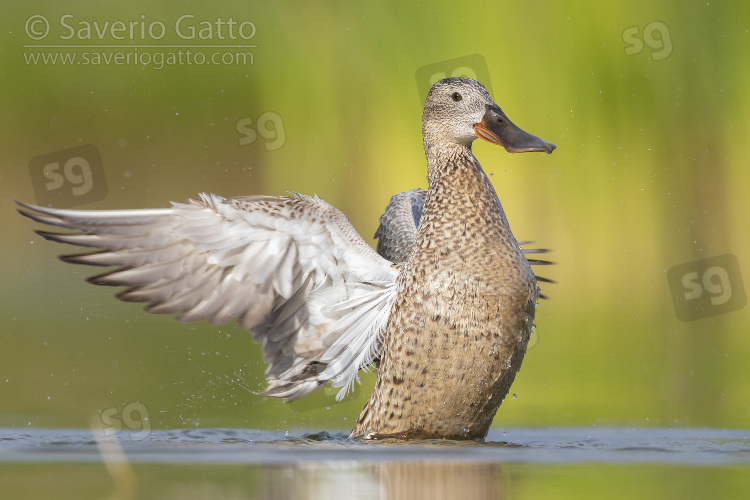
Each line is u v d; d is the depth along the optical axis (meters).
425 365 7.55
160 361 11.00
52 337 11.95
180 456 6.41
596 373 11.09
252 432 8.20
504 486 5.21
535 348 12.28
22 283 14.66
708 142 16.48
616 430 8.23
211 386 10.06
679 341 12.60
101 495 4.86
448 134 8.20
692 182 16.34
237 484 5.17
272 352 8.05
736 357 11.77
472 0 16.53
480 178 7.88
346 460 6.21
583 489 5.14
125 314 13.41
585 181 16.02
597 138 16.22
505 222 7.79
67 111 19.16
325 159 17.27
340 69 17.41
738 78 16.62
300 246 7.61
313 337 7.97
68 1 19.36
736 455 6.68
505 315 7.50
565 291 15.21
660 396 9.84
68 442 7.29
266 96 17.86
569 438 7.80
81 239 7.22
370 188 16.95
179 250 7.43
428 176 8.41
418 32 16.86
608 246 15.90
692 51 16.55
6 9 19.25
